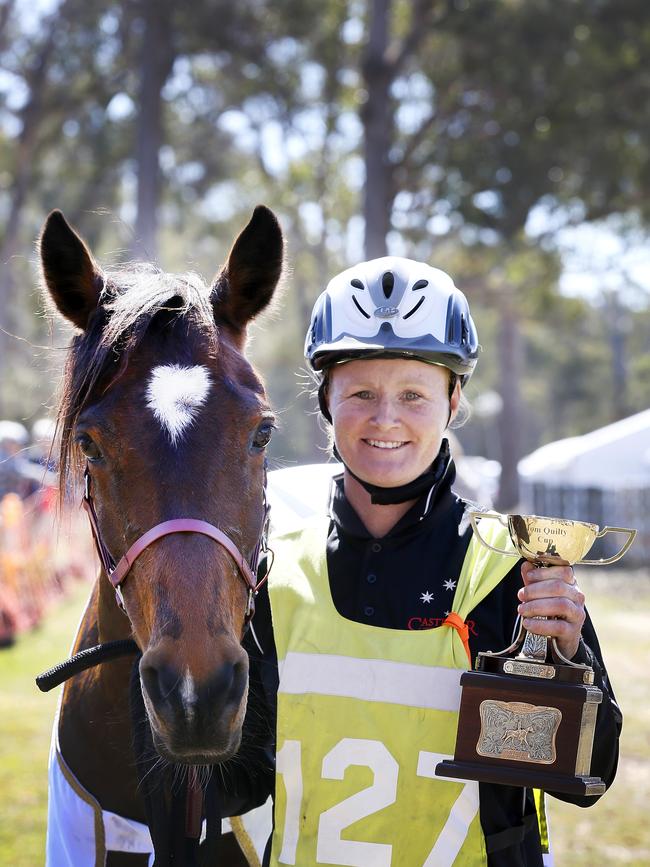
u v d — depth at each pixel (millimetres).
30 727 5496
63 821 1951
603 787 1523
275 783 1662
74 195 23281
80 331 1897
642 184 15438
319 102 19156
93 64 20203
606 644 8055
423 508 1717
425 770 1584
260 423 1678
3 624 7758
